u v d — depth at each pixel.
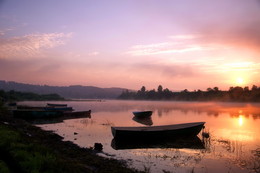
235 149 16.66
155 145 18.31
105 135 22.23
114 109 70.69
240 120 38.06
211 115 49.03
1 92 107.25
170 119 39.94
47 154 11.26
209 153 15.59
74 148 15.84
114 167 12.05
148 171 11.70
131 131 18.80
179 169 12.23
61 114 39.94
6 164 9.04
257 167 12.55
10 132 15.62
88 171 10.67
